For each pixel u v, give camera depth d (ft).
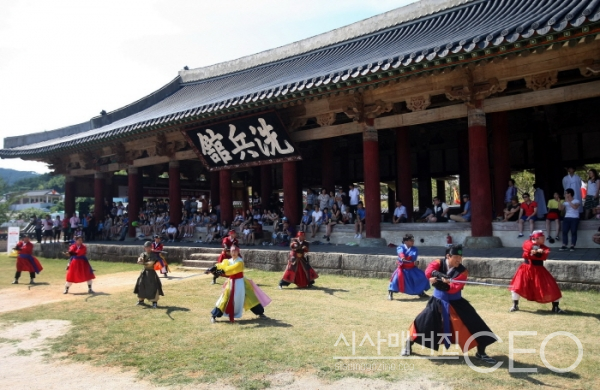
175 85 107.45
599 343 22.75
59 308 37.01
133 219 91.86
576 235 43.91
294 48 89.45
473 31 53.83
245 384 19.16
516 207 51.11
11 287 51.47
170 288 44.09
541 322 26.66
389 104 56.70
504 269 35.81
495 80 48.65
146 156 92.68
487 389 17.84
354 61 62.90
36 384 20.26
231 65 99.91
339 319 29.22
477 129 50.29
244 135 67.62
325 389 18.43
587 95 45.16
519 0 62.85
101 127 97.96
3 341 27.55
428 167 89.61
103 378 20.68
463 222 54.75
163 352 23.98
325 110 62.13
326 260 46.34
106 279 54.54
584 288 32.60
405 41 66.54
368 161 58.80
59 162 106.01
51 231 103.91
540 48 39.04
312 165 103.65
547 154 73.51
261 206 90.38
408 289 34.91
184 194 121.19
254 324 28.81
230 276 30.17
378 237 59.00
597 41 42.88
